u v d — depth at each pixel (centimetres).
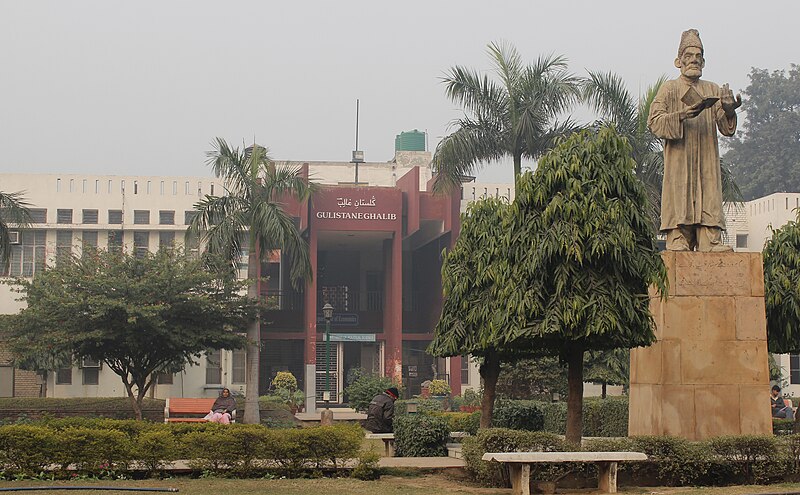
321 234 5147
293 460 1562
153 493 1325
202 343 3288
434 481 1561
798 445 1560
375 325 5472
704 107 1839
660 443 1527
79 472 1498
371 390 3519
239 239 3369
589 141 1571
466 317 1964
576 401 1608
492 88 3153
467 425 2302
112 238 4209
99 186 5022
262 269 5350
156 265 3241
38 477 1486
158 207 5034
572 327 1507
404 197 5075
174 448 1524
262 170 3809
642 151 3022
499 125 3161
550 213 1533
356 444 1577
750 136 7862
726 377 1795
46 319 3098
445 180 3219
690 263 1819
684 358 1792
